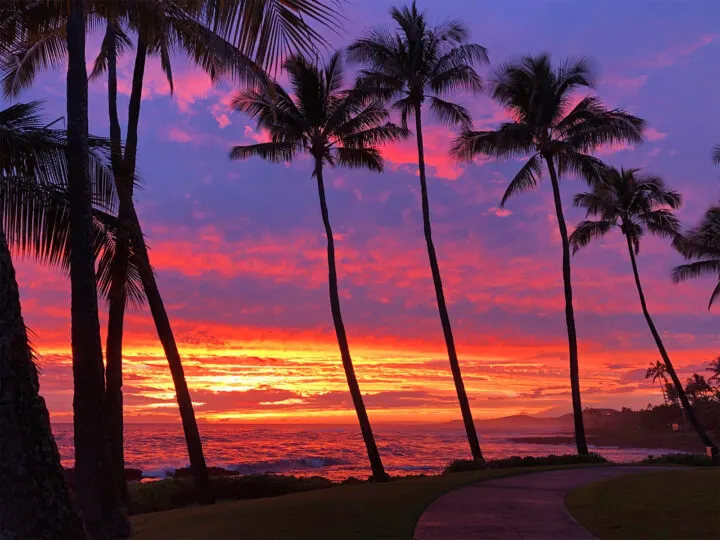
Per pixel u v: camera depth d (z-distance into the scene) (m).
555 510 12.66
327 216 27.20
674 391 160.12
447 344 28.81
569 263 31.56
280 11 5.75
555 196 32.31
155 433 173.00
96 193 12.07
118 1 8.49
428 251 29.75
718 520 10.71
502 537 9.91
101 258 12.99
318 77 26.80
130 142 16.45
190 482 19.73
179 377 17.70
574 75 32.16
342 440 152.75
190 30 8.79
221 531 10.32
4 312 6.89
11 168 10.84
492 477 19.08
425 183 30.20
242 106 26.73
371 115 27.86
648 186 39.97
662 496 13.50
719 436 136.25
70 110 11.18
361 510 12.47
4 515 6.64
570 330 30.91
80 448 10.65
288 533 9.99
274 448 105.56
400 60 29.66
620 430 197.62
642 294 40.25
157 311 17.72
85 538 7.16
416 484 17.31
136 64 16.92
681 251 41.09
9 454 6.72
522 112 33.12
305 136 27.67
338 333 26.06
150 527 11.59
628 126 31.16
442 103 30.66
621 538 9.73
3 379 6.79
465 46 29.81
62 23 12.68
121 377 14.88
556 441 195.25
